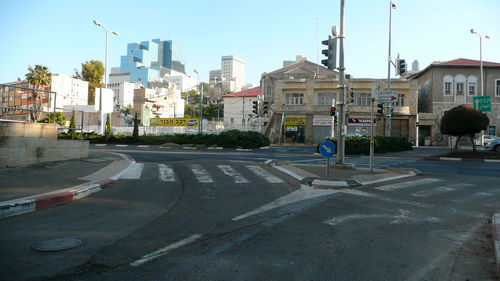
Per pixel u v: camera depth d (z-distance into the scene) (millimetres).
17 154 10805
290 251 4242
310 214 6230
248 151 26609
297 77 52594
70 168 10844
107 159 13641
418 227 5473
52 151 12148
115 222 5469
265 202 7250
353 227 5402
